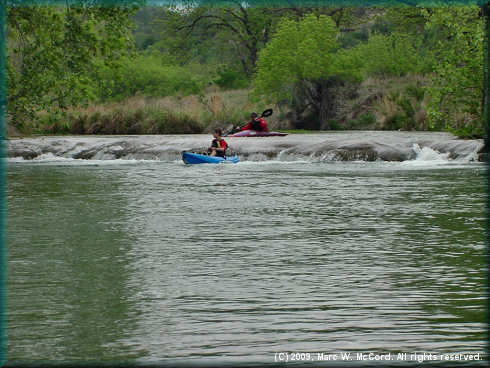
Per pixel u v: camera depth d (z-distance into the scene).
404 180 22.06
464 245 11.58
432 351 6.55
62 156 32.75
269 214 15.19
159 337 7.02
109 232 13.03
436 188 19.84
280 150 30.83
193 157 29.14
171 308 8.02
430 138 34.19
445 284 9.03
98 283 9.20
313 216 14.88
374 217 14.65
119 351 6.63
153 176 24.00
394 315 7.68
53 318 7.68
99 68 31.48
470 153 29.61
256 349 6.65
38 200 17.72
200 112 49.62
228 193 19.06
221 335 7.06
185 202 17.23
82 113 47.53
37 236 12.60
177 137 39.22
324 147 30.45
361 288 8.86
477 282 9.12
